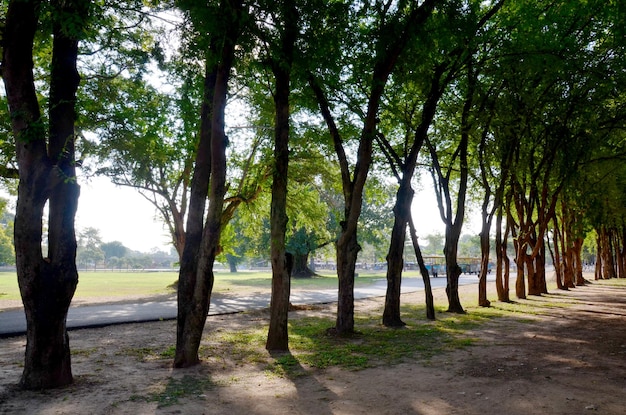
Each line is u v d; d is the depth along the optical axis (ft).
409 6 39.68
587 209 87.76
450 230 62.59
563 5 47.19
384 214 177.88
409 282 148.66
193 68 33.83
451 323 51.01
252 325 48.62
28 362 23.72
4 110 45.96
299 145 63.72
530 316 57.41
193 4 25.61
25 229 22.86
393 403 22.02
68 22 21.39
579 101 58.59
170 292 95.14
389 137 62.80
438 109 61.41
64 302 23.99
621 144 77.30
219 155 29.81
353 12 35.96
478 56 54.39
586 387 24.71
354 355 33.37
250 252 165.17
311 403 22.07
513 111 58.08
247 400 22.52
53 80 24.47
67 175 23.99
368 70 41.70
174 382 25.61
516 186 80.69
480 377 27.07
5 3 35.63
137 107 56.49
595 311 62.59
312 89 43.01
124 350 34.73
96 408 20.74
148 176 74.43
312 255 199.82
